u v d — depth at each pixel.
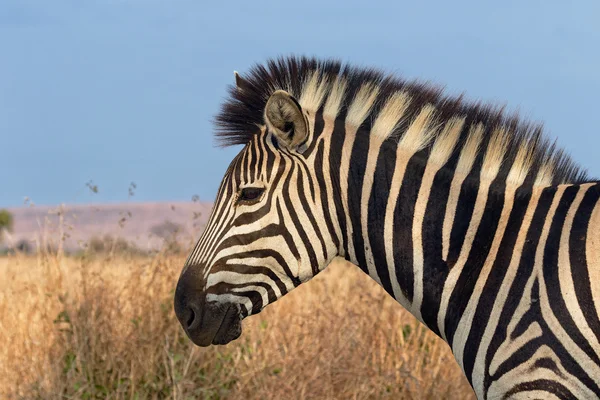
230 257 8.27
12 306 15.87
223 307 8.31
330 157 8.38
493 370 7.57
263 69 8.83
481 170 8.14
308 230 8.34
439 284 8.06
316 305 15.67
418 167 8.27
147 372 13.42
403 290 8.32
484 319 7.68
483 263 7.84
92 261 16.47
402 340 14.61
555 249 7.45
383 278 8.45
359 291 16.42
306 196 8.34
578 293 7.22
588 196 7.58
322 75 8.62
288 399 12.63
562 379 7.22
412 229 8.20
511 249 7.69
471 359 7.80
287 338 14.22
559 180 8.13
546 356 7.28
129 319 14.42
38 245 16.59
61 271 16.00
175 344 13.69
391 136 8.38
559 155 8.25
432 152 8.27
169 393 13.22
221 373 13.48
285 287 8.41
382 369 13.73
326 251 8.46
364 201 8.34
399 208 8.25
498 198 8.00
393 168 8.30
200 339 8.41
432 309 8.16
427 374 13.77
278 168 8.30
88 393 13.04
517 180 8.05
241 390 13.02
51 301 15.36
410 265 8.21
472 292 7.84
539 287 7.40
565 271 7.32
